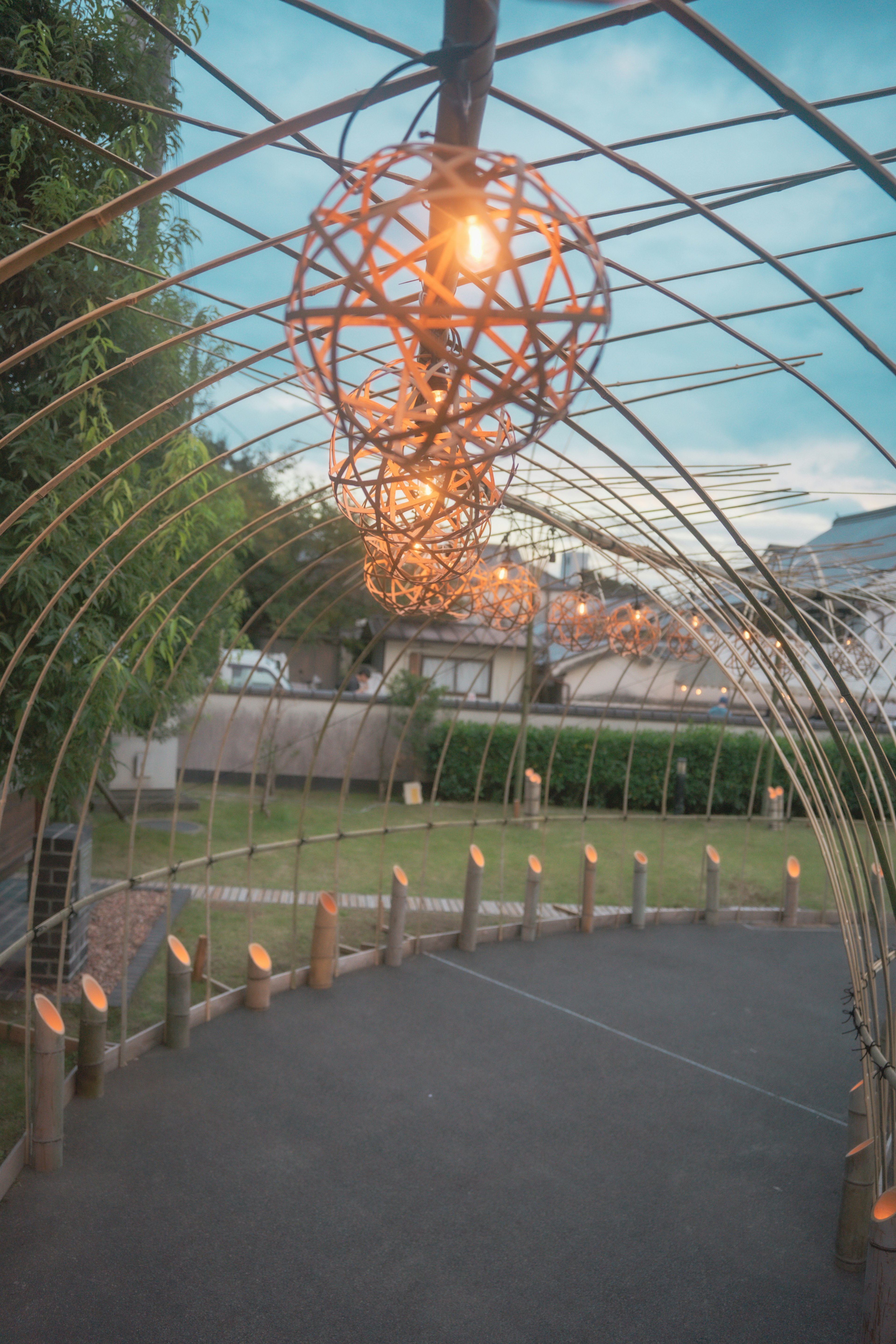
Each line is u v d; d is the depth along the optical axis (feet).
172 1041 18.42
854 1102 14.47
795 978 25.90
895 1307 10.12
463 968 24.93
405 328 5.41
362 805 48.19
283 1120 16.03
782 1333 11.64
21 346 17.83
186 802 42.68
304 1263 12.35
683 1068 19.45
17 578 16.76
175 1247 12.46
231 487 28.99
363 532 9.40
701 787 54.13
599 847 42.27
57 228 17.11
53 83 7.90
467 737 52.34
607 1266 12.78
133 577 19.56
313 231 4.37
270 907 28.50
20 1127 14.69
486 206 5.04
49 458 17.40
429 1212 13.73
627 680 66.03
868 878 11.91
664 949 27.86
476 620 65.21
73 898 20.36
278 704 42.98
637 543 27.32
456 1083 17.99
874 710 53.88
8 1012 18.71
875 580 37.04
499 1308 11.76
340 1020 20.66
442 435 7.23
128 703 21.44
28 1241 12.29
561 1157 15.58
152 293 8.34
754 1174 15.46
